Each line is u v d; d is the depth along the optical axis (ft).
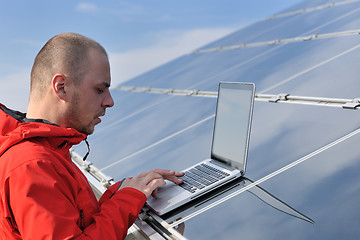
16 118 3.29
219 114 4.84
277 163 4.21
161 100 10.07
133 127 8.43
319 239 2.80
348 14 10.15
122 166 6.10
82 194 3.35
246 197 3.76
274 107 5.89
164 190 4.35
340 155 3.78
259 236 3.08
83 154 7.55
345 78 5.74
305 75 6.77
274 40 11.04
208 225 3.50
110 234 3.22
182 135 6.54
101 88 3.41
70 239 2.80
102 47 3.50
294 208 3.28
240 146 4.36
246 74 8.70
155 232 3.81
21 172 2.77
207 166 4.71
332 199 3.20
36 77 3.30
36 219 2.71
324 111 4.98
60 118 3.34
